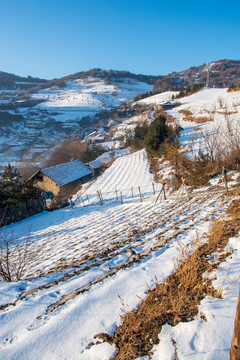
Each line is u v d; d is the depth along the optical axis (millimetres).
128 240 6328
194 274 3178
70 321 2682
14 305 3326
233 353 1450
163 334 2289
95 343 2352
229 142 16047
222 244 4086
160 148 26234
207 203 8016
